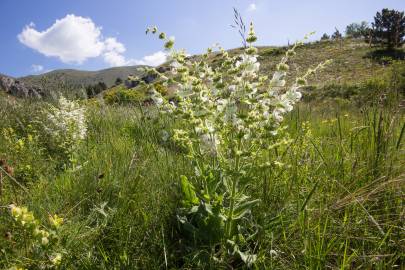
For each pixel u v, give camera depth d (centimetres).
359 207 265
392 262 225
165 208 294
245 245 260
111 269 237
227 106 257
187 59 290
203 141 275
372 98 415
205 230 263
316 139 435
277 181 315
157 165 359
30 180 412
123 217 284
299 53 3344
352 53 2755
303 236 238
